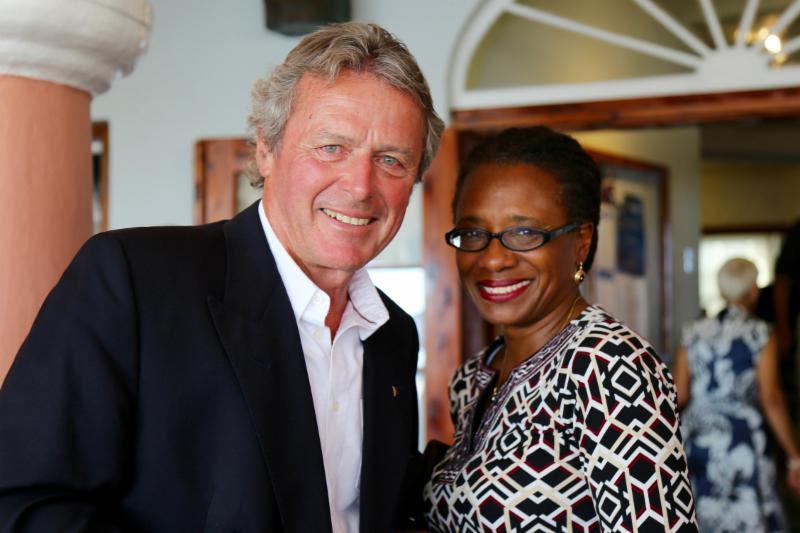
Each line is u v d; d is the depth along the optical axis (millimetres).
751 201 10195
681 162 5824
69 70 1109
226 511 1086
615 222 4879
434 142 1324
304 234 1213
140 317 1082
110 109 3934
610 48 3480
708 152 8547
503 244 1500
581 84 3506
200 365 1104
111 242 1105
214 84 3822
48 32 1049
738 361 3676
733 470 3660
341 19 3514
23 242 1089
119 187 3924
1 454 970
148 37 1208
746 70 3342
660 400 1261
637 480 1215
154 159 3883
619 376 1270
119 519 1077
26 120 1085
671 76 3414
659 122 3439
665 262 5445
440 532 1450
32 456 976
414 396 1472
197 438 1096
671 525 1200
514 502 1333
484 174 1532
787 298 5984
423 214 3521
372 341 1371
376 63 1177
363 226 1221
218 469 1097
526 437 1368
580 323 1406
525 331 1556
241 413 1110
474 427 1506
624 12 3439
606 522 1238
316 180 1184
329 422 1267
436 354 3510
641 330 5160
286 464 1130
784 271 6000
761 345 3652
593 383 1283
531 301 1509
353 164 1180
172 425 1077
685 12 3389
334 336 1319
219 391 1109
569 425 1327
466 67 3609
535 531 1317
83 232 1178
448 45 3564
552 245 1502
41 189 1103
